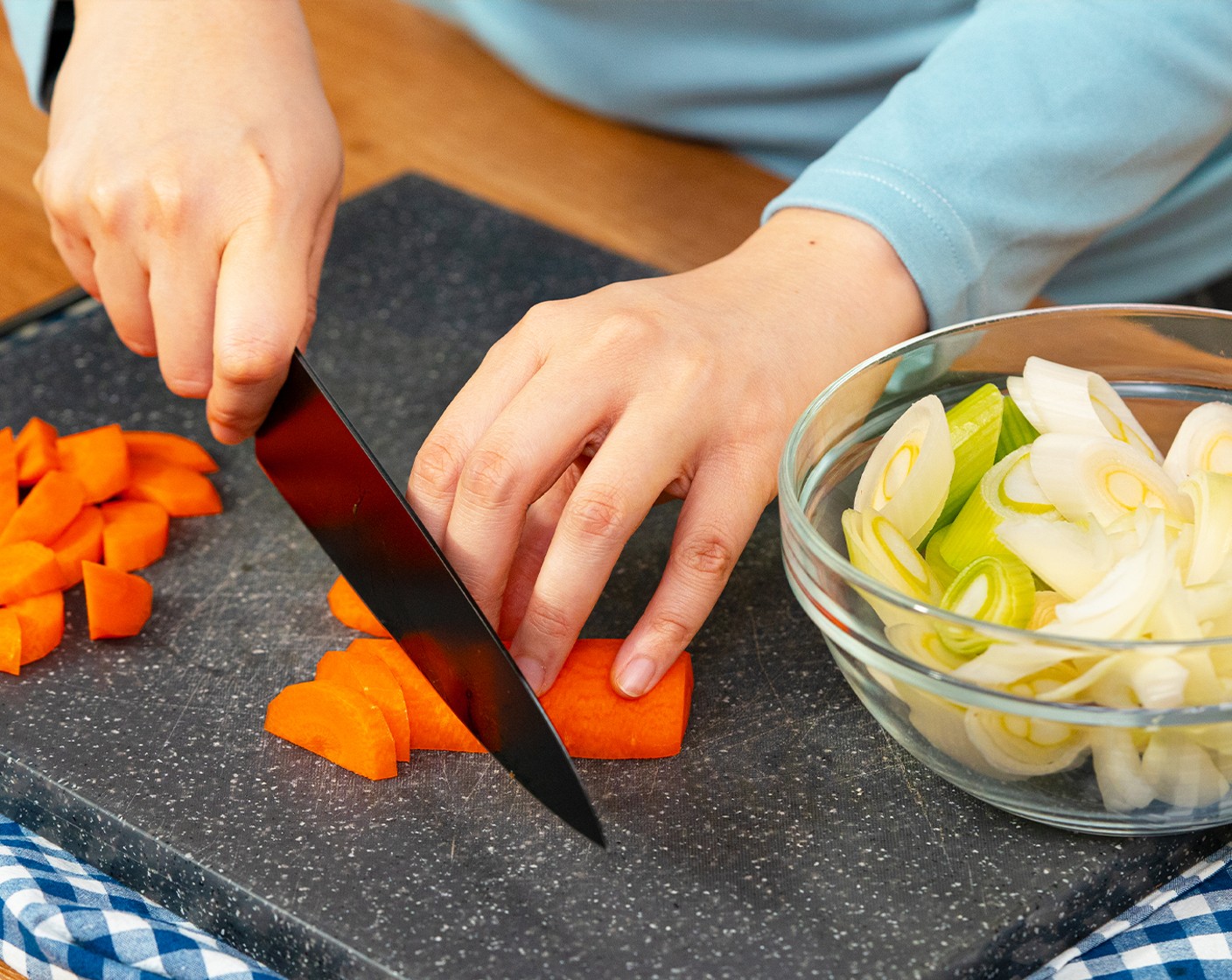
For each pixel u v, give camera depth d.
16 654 0.81
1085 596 0.70
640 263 1.00
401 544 0.75
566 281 0.99
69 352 0.95
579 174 1.09
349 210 1.04
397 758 0.77
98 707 0.80
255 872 0.74
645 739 0.77
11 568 0.82
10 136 1.13
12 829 0.79
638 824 0.75
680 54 1.08
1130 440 0.76
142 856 0.76
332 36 1.29
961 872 0.74
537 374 0.76
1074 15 0.85
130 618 0.82
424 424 0.91
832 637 0.73
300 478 0.81
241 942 0.75
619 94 1.12
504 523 0.75
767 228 0.84
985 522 0.74
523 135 1.14
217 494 0.87
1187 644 0.68
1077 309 0.78
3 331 0.97
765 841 0.75
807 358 0.79
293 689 0.78
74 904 0.75
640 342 0.77
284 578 0.84
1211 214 1.02
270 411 0.81
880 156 0.84
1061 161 0.84
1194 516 0.73
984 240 0.83
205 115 0.84
